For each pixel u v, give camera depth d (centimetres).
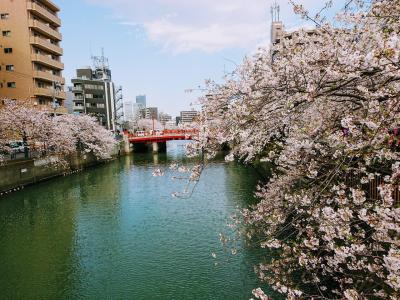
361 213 553
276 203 1048
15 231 1952
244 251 1456
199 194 2627
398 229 512
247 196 2492
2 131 3177
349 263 749
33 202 2580
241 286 1230
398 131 554
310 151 675
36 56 4938
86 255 1600
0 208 2425
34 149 3566
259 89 629
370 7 711
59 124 4072
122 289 1282
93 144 4794
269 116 637
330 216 570
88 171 4169
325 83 565
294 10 732
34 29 5053
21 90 4916
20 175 2989
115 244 1717
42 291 1295
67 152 3794
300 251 753
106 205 2464
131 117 15725
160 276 1358
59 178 3591
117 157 5984
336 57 571
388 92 518
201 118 695
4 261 1562
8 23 4884
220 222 1956
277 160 890
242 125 644
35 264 1524
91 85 8725
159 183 3228
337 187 642
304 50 665
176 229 1883
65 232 1917
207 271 1363
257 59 803
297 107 634
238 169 3694
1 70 4906
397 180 545
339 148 592
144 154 6656
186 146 713
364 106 549
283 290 722
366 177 673
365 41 635
